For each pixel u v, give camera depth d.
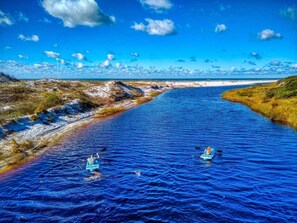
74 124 54.00
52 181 26.28
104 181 26.02
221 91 147.50
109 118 61.09
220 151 34.47
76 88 97.69
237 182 25.39
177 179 26.17
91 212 20.42
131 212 20.30
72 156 33.88
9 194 23.67
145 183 25.38
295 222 18.91
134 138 42.31
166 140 40.75
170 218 19.44
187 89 169.62
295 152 34.22
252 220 19.12
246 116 60.06
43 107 57.28
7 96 67.81
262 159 31.72
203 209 20.55
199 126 50.16
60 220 19.45
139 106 81.88
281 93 70.81
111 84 106.69
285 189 23.94
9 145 36.91
